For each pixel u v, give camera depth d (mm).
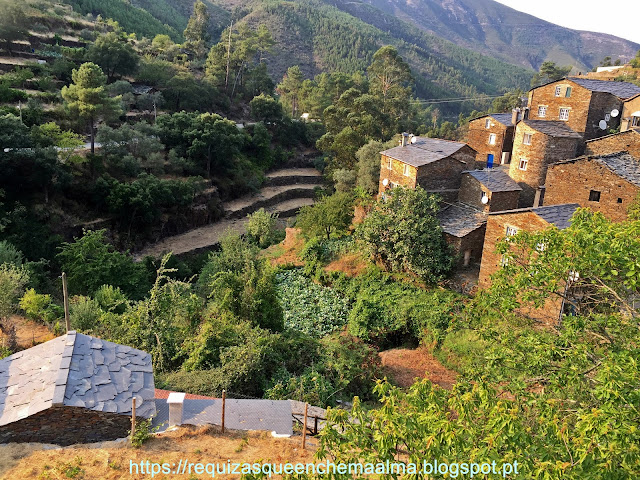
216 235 51906
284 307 33281
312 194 67312
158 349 20781
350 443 8531
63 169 43312
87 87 47219
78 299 27859
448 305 28141
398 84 83438
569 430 9070
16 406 11820
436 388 9625
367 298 31016
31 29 66188
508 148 48625
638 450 7441
